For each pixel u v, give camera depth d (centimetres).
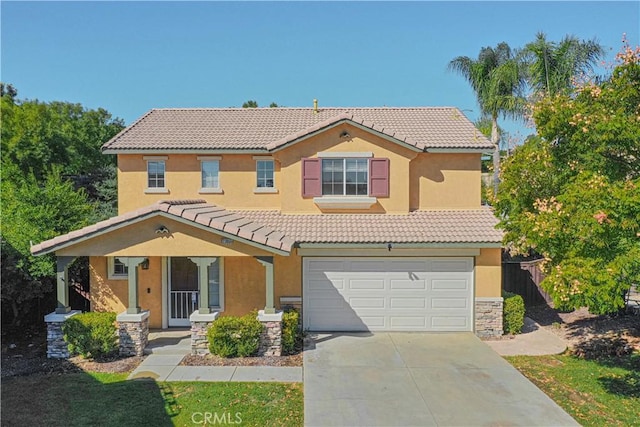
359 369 1410
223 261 1866
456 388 1265
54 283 1886
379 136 1945
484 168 4809
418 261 1820
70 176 3928
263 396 1214
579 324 1950
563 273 1081
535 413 1112
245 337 1511
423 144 1966
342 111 2422
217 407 1146
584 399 1207
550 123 1276
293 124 2252
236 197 2048
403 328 1828
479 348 1614
